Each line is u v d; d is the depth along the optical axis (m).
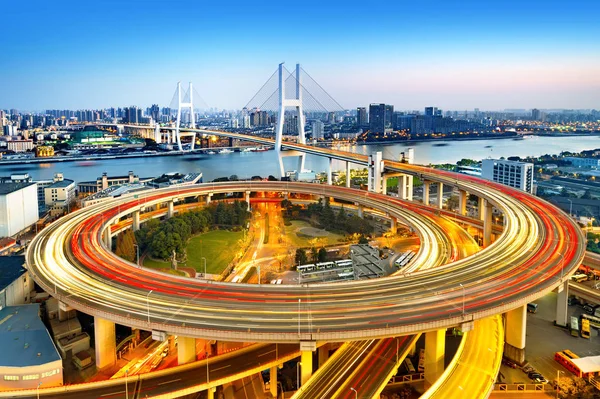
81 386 112.12
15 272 171.38
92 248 184.12
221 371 116.62
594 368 127.31
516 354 135.88
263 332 110.06
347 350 122.88
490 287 135.75
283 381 131.62
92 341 146.12
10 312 146.75
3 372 116.00
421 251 189.00
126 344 143.62
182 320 117.62
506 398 119.50
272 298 131.00
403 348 123.19
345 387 107.12
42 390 111.19
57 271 156.88
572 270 147.12
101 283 145.25
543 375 130.25
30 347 125.19
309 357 112.19
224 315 120.31
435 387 106.38
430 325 113.19
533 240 176.62
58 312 155.38
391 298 129.25
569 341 148.12
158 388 110.62
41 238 198.00
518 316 134.12
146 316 120.25
